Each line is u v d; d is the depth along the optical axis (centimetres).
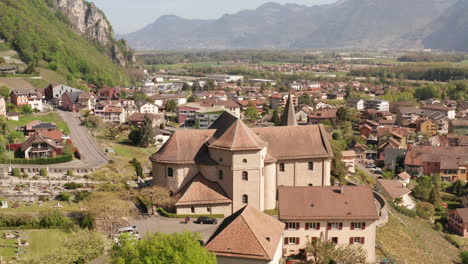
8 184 12488
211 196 10056
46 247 8494
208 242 7362
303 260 8606
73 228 9375
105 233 9044
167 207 10375
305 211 8769
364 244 8806
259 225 7662
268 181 10456
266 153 10512
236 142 9919
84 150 18262
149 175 14475
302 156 10756
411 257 10006
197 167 10438
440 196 18462
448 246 12812
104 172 14062
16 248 8506
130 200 10788
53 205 10881
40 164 15638
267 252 7081
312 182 10962
